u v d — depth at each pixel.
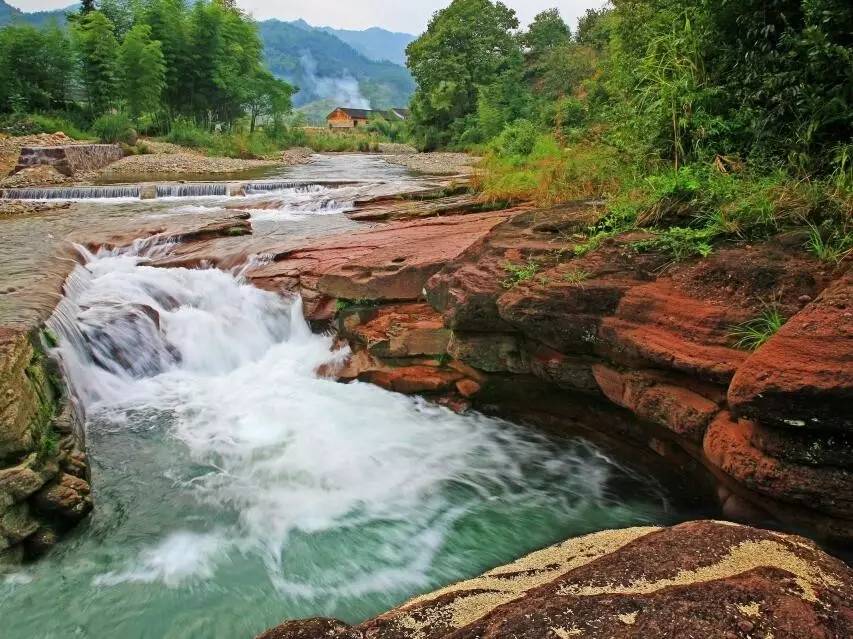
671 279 4.50
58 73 34.09
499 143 24.98
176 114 38.50
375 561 4.36
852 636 2.33
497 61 46.31
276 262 8.82
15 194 17.22
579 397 5.34
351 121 95.75
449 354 6.22
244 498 5.11
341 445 5.89
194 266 9.37
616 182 8.12
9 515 4.24
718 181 5.27
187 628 3.78
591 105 18.27
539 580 3.03
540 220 6.31
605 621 2.49
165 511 4.94
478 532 4.67
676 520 4.71
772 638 2.32
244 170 26.61
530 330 5.02
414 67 48.88
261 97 47.09
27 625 3.81
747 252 4.33
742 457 3.56
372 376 6.83
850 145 4.94
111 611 3.91
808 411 3.12
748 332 3.85
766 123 5.81
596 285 4.74
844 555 3.44
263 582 4.16
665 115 6.90
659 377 4.31
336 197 15.56
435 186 16.94
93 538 4.61
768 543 2.94
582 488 5.23
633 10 10.59
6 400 4.42
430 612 2.85
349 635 2.79
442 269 6.26
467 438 5.99
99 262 9.87
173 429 6.20
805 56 5.40
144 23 36.44
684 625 2.41
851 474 3.18
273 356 7.80
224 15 42.00
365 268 7.16
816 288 3.85
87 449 5.78
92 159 24.00
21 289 7.37
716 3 6.34
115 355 7.08
